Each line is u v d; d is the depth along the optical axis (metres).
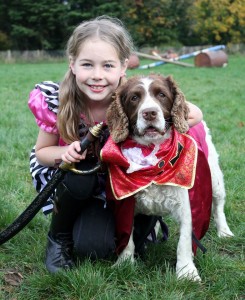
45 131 3.13
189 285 2.73
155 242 3.38
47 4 37.19
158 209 2.94
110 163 2.83
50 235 3.11
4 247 3.27
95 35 2.94
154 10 39.09
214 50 24.14
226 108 9.99
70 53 3.04
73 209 2.98
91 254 2.99
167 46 39.62
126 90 2.82
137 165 2.77
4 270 2.99
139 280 2.81
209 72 19.50
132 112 2.76
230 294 2.70
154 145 2.80
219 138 6.86
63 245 3.07
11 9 37.78
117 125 2.79
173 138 2.80
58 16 37.28
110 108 2.85
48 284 2.75
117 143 2.81
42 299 2.69
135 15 38.91
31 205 2.89
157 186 2.82
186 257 2.88
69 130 3.02
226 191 4.43
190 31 41.84
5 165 5.41
